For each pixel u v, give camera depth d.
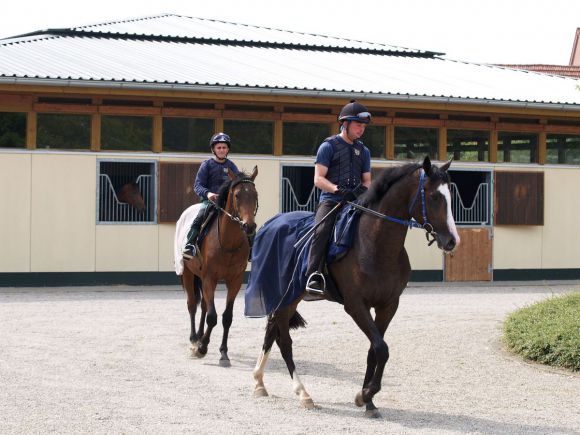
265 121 19.41
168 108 18.67
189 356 10.76
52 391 8.42
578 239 21.94
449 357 10.83
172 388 8.77
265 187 19.38
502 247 21.20
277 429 7.19
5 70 17.41
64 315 13.91
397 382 9.37
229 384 9.11
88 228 18.28
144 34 23.97
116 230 18.45
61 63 18.94
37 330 12.34
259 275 8.68
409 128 20.38
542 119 21.50
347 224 7.95
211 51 23.02
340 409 8.05
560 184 21.73
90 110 18.19
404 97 19.47
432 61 26.44
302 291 8.34
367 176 8.53
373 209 7.85
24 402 7.91
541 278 21.58
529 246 21.47
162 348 11.24
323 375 9.77
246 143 19.28
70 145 18.19
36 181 17.95
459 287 19.75
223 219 10.57
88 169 18.23
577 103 20.92
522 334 10.95
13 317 13.56
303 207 19.89
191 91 18.23
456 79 23.06
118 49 21.78
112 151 18.39
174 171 18.69
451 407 8.20
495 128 21.09
